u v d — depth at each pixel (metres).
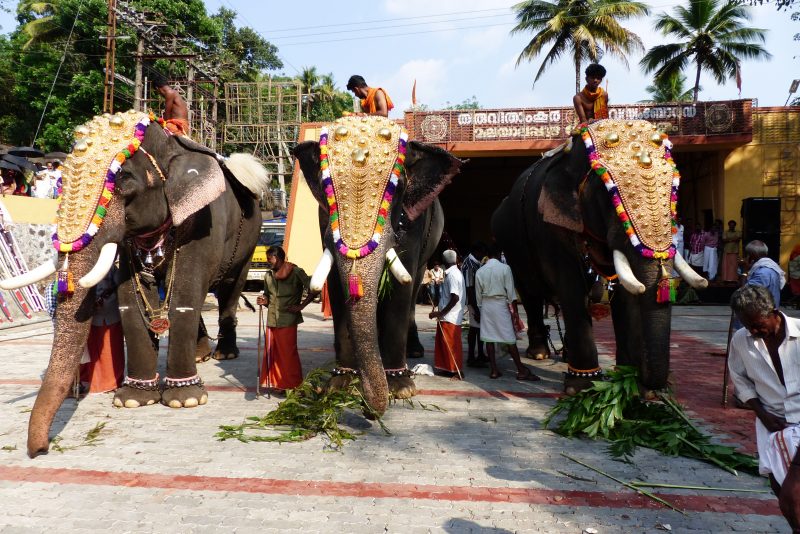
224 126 33.38
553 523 3.48
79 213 4.60
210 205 6.22
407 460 4.47
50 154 16.95
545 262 6.29
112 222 4.83
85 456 4.50
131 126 5.23
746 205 16.62
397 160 4.83
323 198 4.93
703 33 31.72
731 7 31.39
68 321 4.48
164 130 5.78
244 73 38.84
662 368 4.65
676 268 4.88
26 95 28.95
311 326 12.16
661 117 17.12
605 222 5.20
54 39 28.08
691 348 9.49
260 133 33.62
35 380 6.94
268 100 34.56
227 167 6.95
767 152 17.56
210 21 29.94
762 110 17.56
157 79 7.12
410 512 3.61
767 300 2.84
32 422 4.30
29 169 17.22
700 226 18.05
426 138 17.59
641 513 3.62
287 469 4.27
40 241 13.52
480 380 7.16
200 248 6.04
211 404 6.01
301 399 5.72
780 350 2.88
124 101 27.78
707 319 13.40
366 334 4.45
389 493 3.88
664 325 4.70
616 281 5.65
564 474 4.21
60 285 4.44
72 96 26.91
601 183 5.24
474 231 24.98
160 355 8.64
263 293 6.34
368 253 4.54
